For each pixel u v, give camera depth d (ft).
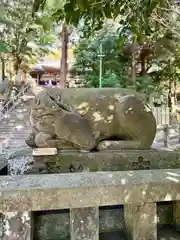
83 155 5.03
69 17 4.70
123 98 5.81
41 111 5.34
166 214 3.53
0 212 2.53
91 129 5.64
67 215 3.41
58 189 2.57
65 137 5.25
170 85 37.22
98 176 2.89
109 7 4.71
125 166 5.17
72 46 46.50
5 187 2.55
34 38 40.40
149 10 4.14
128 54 35.09
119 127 5.78
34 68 57.06
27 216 2.68
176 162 5.45
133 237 2.89
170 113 30.76
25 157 4.94
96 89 6.21
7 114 32.76
